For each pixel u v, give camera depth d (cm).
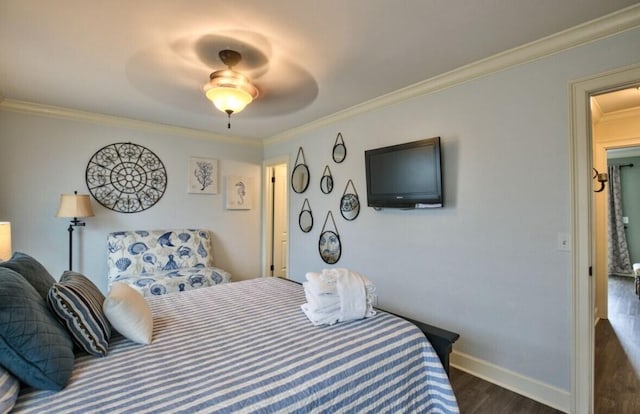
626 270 593
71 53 215
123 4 163
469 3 163
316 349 142
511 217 220
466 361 244
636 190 587
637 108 326
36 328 110
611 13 172
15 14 171
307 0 160
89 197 329
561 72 198
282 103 315
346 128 343
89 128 351
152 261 367
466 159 243
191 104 318
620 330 327
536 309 209
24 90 282
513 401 207
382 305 305
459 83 246
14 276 124
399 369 147
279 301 216
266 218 489
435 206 253
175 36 194
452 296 252
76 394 107
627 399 211
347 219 343
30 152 320
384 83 267
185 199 420
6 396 96
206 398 106
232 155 462
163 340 154
